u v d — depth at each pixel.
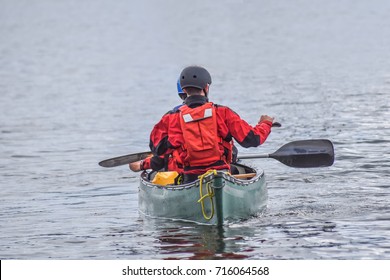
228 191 28.78
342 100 64.50
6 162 45.66
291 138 49.03
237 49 119.38
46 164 44.69
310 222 29.45
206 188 28.69
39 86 87.06
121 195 36.00
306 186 35.78
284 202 32.78
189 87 29.61
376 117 55.47
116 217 31.80
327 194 34.00
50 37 158.25
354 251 25.88
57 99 75.56
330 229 28.41
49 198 35.91
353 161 40.94
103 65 106.88
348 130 50.72
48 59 118.88
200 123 29.33
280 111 60.44
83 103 71.75
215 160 29.61
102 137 53.56
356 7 189.88
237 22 170.00
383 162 40.47
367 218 29.81
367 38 123.56
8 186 38.91
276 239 27.38
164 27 170.00
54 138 53.75
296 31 142.38
